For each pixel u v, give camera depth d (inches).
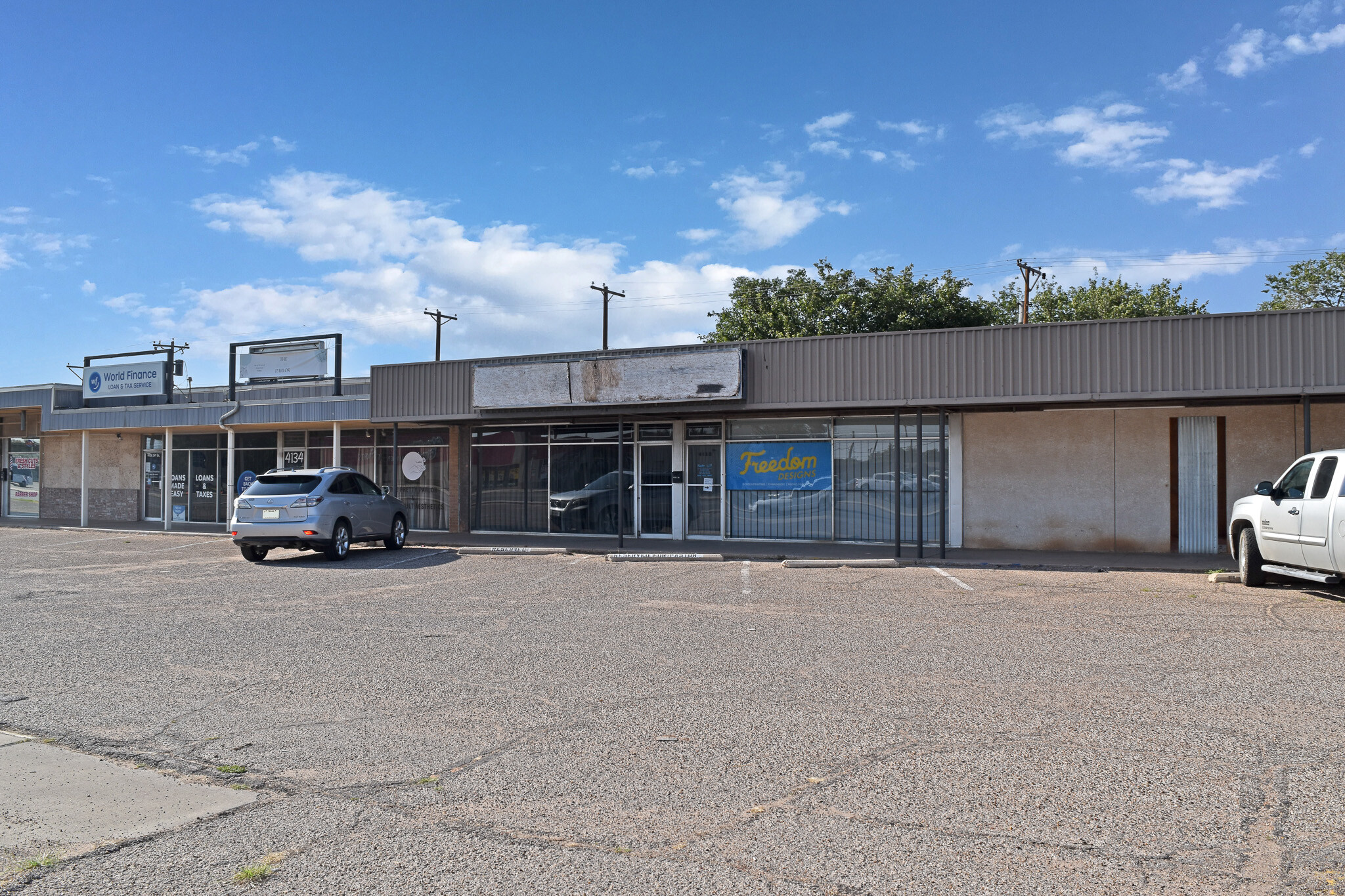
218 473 1118.4
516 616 447.8
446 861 172.7
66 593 539.5
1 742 249.4
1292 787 202.5
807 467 792.9
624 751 234.8
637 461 859.4
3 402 1144.2
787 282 1595.7
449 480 951.6
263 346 984.9
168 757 236.1
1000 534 728.3
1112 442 701.9
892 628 401.4
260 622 435.2
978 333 624.4
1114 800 197.0
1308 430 551.8
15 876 168.6
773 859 171.5
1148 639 370.3
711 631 400.8
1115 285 1690.5
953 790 203.9
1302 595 486.9
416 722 264.1
